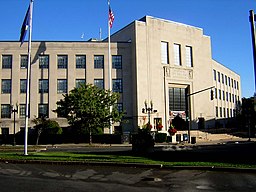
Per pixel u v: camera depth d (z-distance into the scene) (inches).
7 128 2005.4
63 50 2110.0
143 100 2098.9
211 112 2443.4
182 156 770.2
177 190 383.2
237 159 677.9
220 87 2888.8
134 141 901.2
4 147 1421.0
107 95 1702.8
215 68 2765.7
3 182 445.1
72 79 2095.2
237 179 462.9
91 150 1156.5
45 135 1782.7
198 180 457.1
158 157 756.6
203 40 2471.7
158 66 2194.9
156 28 2223.2
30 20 927.0
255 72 609.9
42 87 2069.4
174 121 2255.2
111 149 1223.5
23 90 2059.5
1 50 2069.4
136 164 622.5
